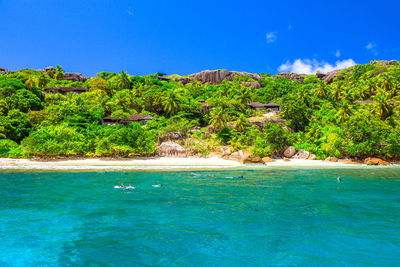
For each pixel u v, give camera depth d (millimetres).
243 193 20891
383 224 13039
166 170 36969
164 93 92125
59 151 46000
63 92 97250
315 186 24781
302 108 80625
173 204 16828
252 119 78938
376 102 82375
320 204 17281
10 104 63156
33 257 9055
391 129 59938
